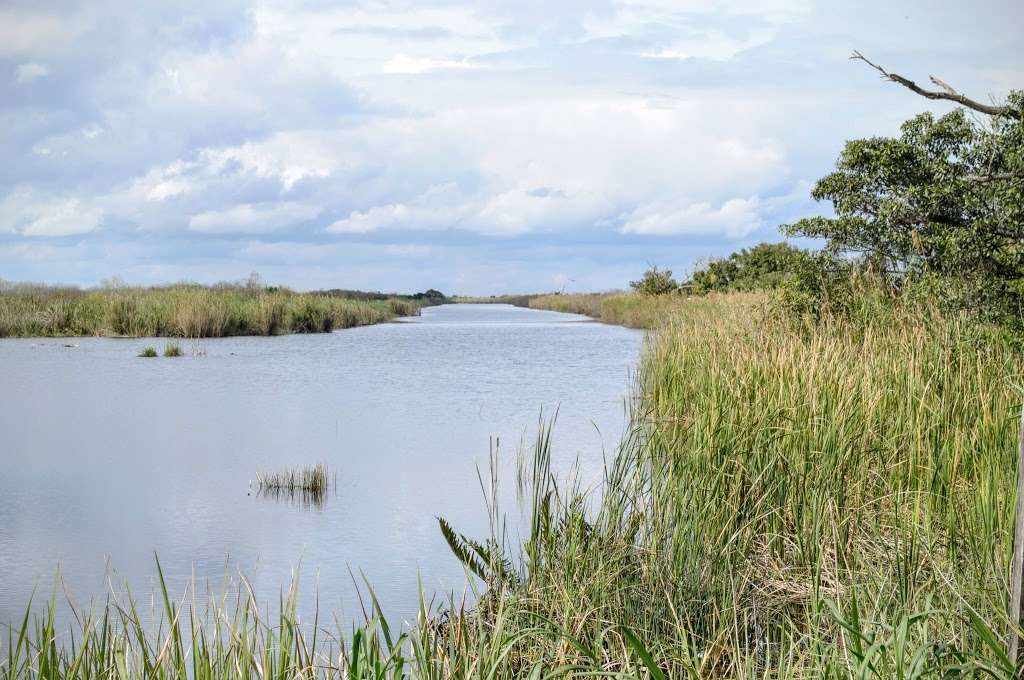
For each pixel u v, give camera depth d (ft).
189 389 64.75
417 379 71.41
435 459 38.83
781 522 21.42
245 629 13.52
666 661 14.97
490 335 135.64
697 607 17.29
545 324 179.63
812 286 47.91
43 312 132.57
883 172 48.03
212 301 136.98
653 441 26.32
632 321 155.74
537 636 15.43
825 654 13.08
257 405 56.59
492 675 12.86
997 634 14.37
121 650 13.08
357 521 28.81
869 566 17.56
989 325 37.17
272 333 139.85
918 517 18.93
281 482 34.50
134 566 24.56
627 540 20.38
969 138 47.14
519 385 66.85
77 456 40.22
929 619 14.73
